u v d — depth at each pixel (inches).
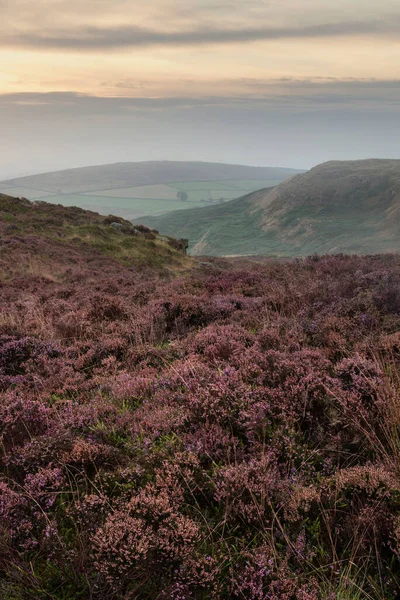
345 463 147.9
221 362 233.1
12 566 111.6
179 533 113.4
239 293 438.6
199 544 117.5
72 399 223.5
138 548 105.7
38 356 286.4
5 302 532.7
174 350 277.3
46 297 529.3
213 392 181.9
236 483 129.6
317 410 173.0
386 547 112.9
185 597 103.0
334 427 162.1
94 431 178.5
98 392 223.9
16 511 126.8
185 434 163.0
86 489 139.6
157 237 1847.9
